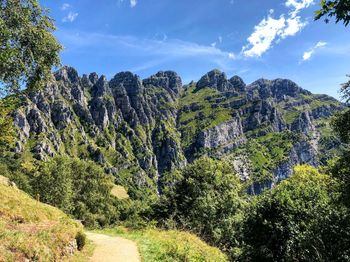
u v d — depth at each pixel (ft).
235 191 175.63
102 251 83.51
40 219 83.25
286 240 90.17
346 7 25.52
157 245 91.61
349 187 84.17
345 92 91.25
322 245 75.72
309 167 203.41
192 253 86.22
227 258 103.35
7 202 81.92
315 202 93.91
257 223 97.71
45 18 87.92
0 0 79.87
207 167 194.08
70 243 70.90
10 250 51.60
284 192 98.63
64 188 279.28
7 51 77.82
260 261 94.99
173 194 189.37
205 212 157.89
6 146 115.65
